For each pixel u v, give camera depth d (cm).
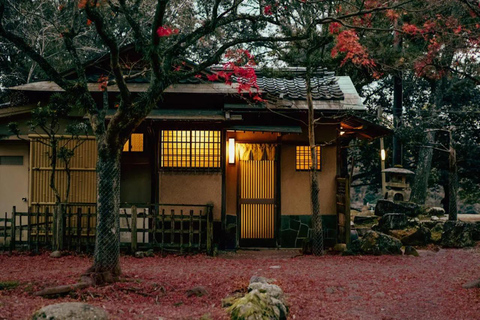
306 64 1182
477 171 2564
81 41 2262
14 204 1248
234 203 1331
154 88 805
